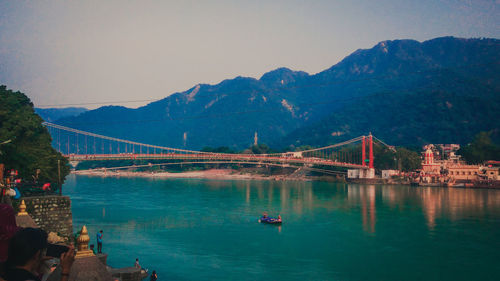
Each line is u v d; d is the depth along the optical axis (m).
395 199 165.00
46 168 80.62
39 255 7.81
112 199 154.12
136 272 52.66
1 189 30.84
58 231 61.03
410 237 91.44
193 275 61.41
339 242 86.12
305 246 82.38
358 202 154.12
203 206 137.62
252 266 67.38
